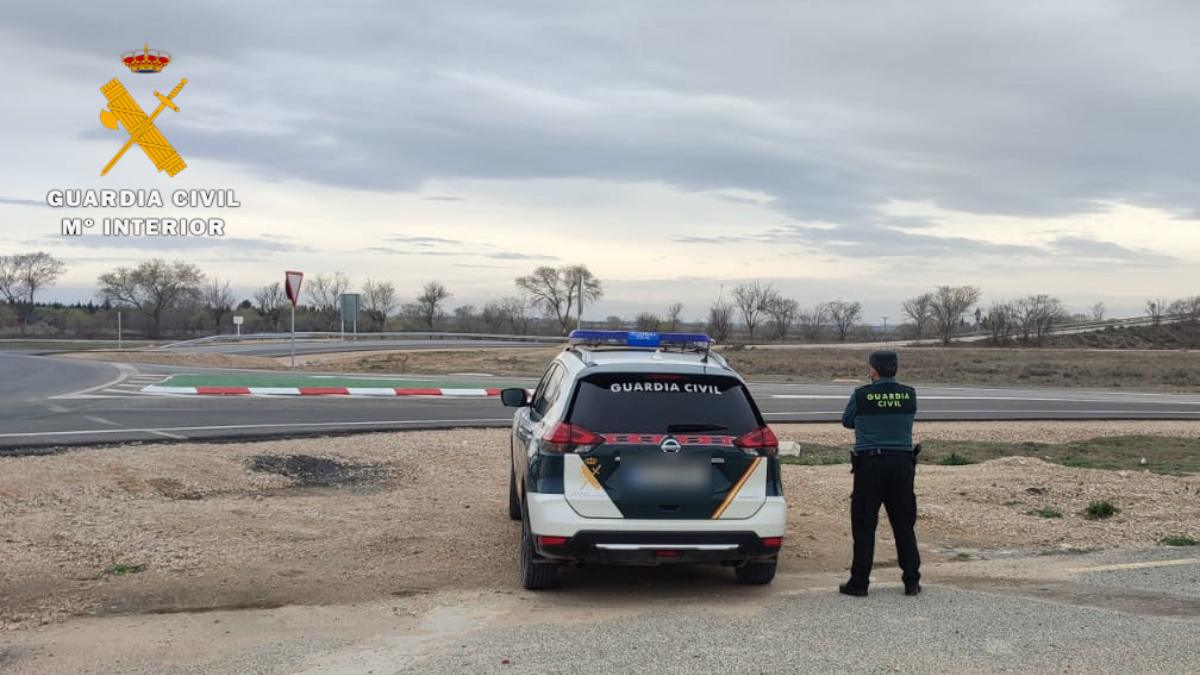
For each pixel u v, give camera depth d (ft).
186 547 25.89
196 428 48.70
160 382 78.33
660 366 22.27
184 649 17.81
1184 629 18.75
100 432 45.80
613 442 21.03
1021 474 41.22
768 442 21.80
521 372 119.85
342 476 37.86
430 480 37.91
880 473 22.04
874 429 22.22
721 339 287.07
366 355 153.99
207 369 101.19
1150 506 34.50
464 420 58.08
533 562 22.09
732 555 21.22
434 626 19.54
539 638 18.38
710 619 19.83
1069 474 41.09
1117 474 41.22
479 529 29.58
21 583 22.20
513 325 326.44
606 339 24.68
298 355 149.79
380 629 19.29
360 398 72.90
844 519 33.22
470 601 21.72
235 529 28.14
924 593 22.39
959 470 42.83
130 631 19.01
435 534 28.71
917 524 32.09
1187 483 38.91
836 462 46.06
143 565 24.08
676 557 21.03
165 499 31.60
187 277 281.33
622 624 19.43
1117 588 22.89
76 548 25.13
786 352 213.66
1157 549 28.37
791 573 25.50
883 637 18.26
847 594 22.22
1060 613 20.16
